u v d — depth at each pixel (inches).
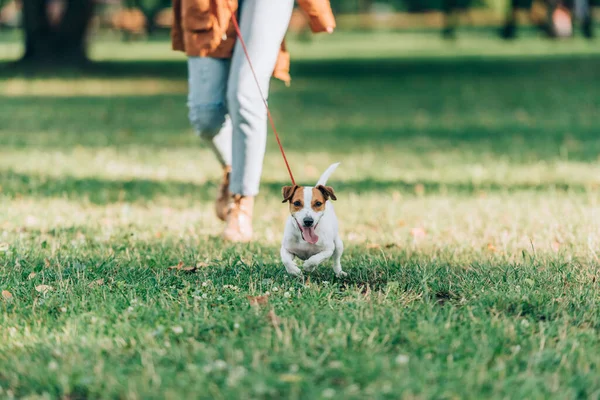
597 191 325.7
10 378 134.9
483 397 123.2
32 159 426.6
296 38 2175.2
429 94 815.1
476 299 178.7
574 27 1866.4
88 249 234.7
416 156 442.0
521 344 148.5
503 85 884.6
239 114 234.4
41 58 1152.8
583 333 155.2
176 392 125.3
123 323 160.7
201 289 187.9
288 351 141.4
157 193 335.9
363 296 184.1
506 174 376.5
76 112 671.1
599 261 214.5
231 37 236.2
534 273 198.7
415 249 235.5
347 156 446.6
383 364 134.6
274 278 201.8
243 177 242.4
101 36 2369.6
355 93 838.5
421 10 3262.8
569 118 600.4
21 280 198.5
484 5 2972.4
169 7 2321.6
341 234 261.3
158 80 986.7
